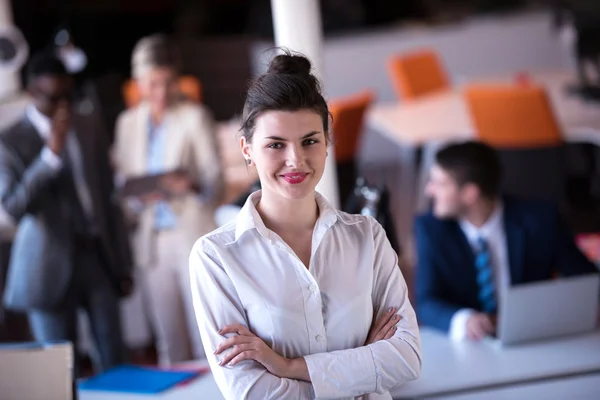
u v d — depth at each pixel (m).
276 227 2.28
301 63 2.23
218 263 2.26
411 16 10.03
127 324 5.60
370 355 2.26
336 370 2.23
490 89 5.91
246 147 2.25
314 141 2.17
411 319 2.36
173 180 4.52
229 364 2.23
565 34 7.65
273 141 2.14
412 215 7.70
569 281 3.52
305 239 2.29
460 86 8.27
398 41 9.26
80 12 11.40
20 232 4.05
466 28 9.44
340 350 2.27
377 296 2.37
